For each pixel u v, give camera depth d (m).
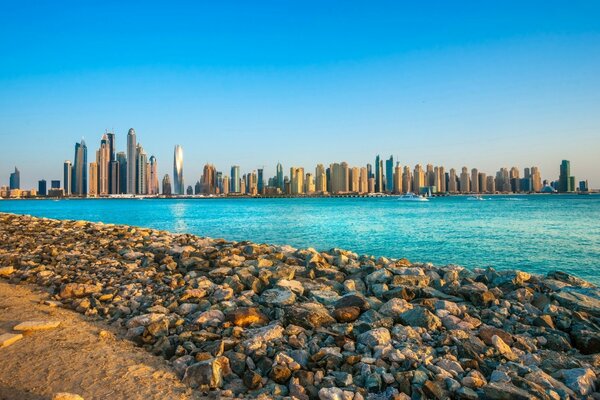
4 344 6.57
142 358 6.29
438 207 124.62
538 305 9.25
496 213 85.00
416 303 8.98
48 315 8.03
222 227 51.00
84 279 10.25
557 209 102.62
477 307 9.23
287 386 5.56
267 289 9.60
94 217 79.38
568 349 7.03
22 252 13.94
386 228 48.59
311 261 12.70
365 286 10.78
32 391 5.23
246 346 6.48
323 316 7.71
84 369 5.83
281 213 93.38
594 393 5.48
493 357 6.57
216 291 9.33
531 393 5.17
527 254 27.75
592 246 31.59
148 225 55.62
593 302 8.96
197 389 5.40
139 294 9.40
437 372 5.78
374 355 6.39
